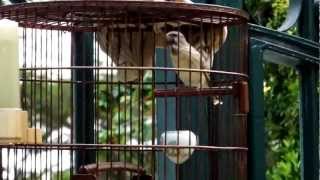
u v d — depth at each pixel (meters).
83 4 3.64
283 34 4.96
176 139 4.09
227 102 4.82
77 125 4.74
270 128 7.15
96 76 4.64
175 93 3.98
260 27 4.93
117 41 4.09
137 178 4.05
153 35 4.05
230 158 4.84
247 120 4.86
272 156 7.25
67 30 4.32
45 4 3.69
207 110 4.88
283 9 6.37
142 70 4.06
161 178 4.98
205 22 4.02
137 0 3.65
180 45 3.96
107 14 3.84
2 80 3.68
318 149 5.15
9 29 3.70
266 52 4.99
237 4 4.89
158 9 3.69
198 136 4.87
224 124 4.83
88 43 4.75
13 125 3.66
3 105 3.68
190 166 4.92
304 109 5.16
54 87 8.67
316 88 5.15
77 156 4.68
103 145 3.76
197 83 4.06
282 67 6.94
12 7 3.76
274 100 7.02
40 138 3.79
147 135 7.93
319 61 4.95
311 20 5.11
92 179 3.84
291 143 7.05
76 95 4.75
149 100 7.40
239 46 4.58
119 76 4.16
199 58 3.99
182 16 3.84
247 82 4.23
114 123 7.66
